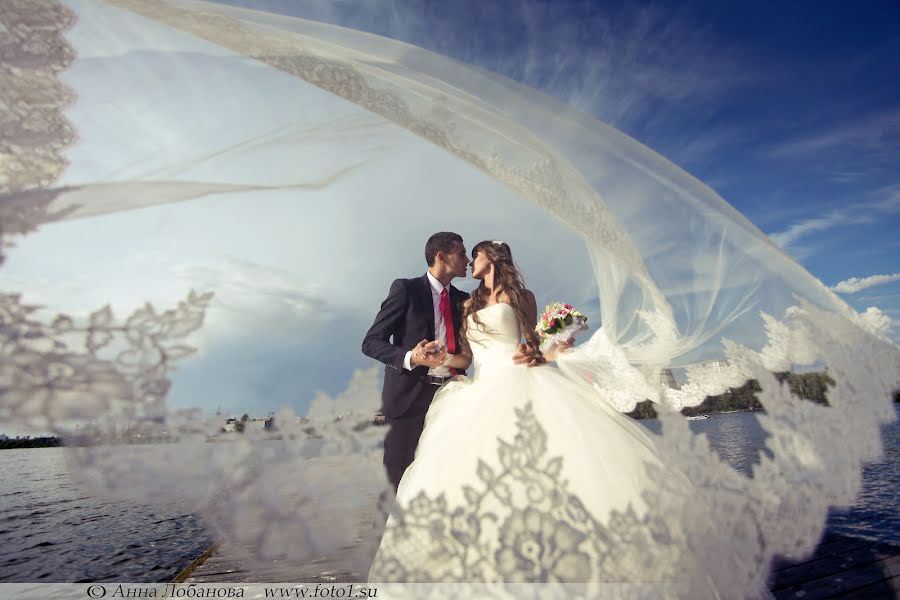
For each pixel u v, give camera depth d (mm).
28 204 994
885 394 1822
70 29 1154
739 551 1537
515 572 1355
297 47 1627
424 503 1396
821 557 2314
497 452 1486
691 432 1650
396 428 1909
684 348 1975
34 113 1076
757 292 2027
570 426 1740
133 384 962
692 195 2168
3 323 896
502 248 2383
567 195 1933
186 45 1449
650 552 1446
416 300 2156
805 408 1739
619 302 2252
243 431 1077
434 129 1662
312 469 1122
